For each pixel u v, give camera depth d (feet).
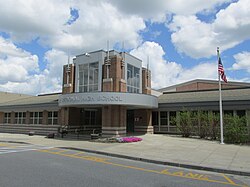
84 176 28.63
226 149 52.95
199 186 25.79
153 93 108.58
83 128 94.48
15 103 124.16
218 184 26.86
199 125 77.46
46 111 102.32
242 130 65.36
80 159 41.88
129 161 41.11
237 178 30.30
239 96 81.76
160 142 65.51
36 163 36.88
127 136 78.84
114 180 27.09
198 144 61.52
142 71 98.37
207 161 39.27
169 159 40.98
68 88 89.25
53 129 97.96
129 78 87.56
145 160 41.14
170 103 92.73
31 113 109.91
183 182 27.32
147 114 95.04
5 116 124.36
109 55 84.12
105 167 34.94
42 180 26.27
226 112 82.94
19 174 29.14
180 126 81.30
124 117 79.41
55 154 47.37
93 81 84.07
